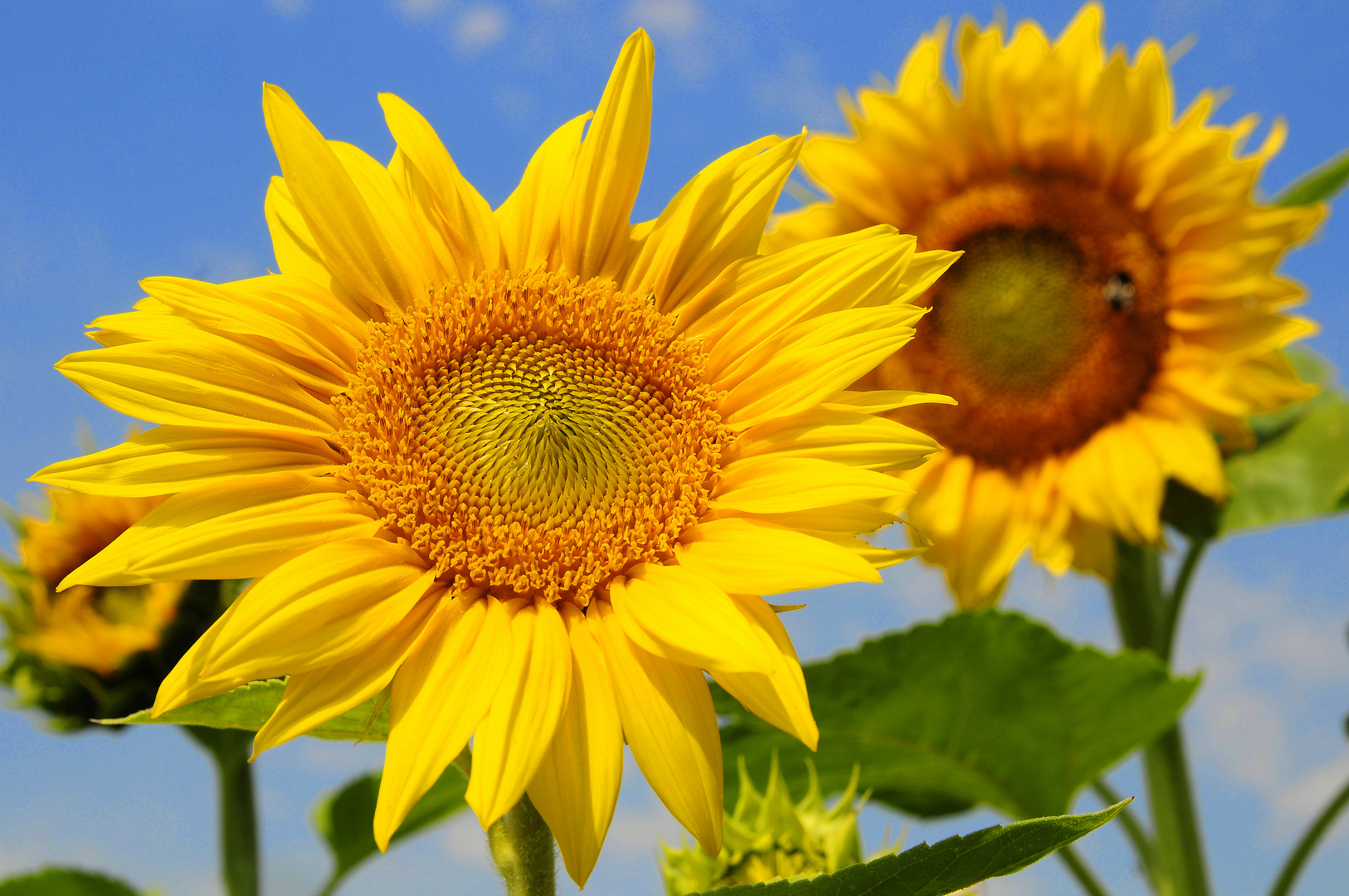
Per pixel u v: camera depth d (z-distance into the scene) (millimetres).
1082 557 794
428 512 368
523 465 382
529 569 361
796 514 353
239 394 359
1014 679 634
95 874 714
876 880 308
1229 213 784
